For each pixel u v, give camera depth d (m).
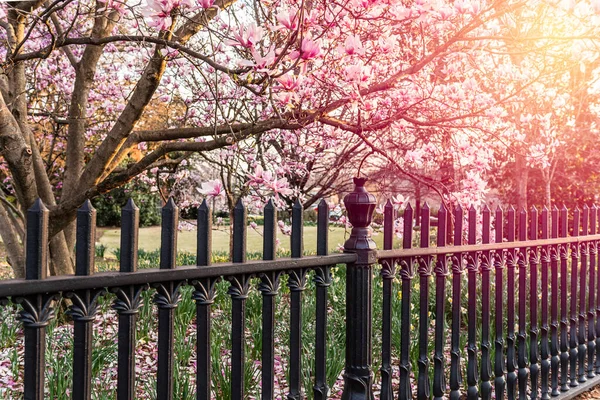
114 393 3.02
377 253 2.20
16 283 1.25
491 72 5.53
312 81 3.77
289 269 1.90
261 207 6.58
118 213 18.12
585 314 3.61
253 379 3.25
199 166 9.08
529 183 12.89
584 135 11.69
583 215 3.64
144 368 3.86
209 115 6.43
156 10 2.28
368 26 4.13
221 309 5.18
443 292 2.58
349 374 2.18
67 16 6.39
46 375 3.31
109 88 7.70
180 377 2.89
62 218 5.18
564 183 12.66
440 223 2.53
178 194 9.01
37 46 7.01
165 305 1.56
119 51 7.35
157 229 20.05
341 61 3.84
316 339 2.07
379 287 5.46
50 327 4.04
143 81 4.67
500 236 2.90
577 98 9.74
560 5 2.90
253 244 12.62
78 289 1.37
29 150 4.86
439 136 5.67
